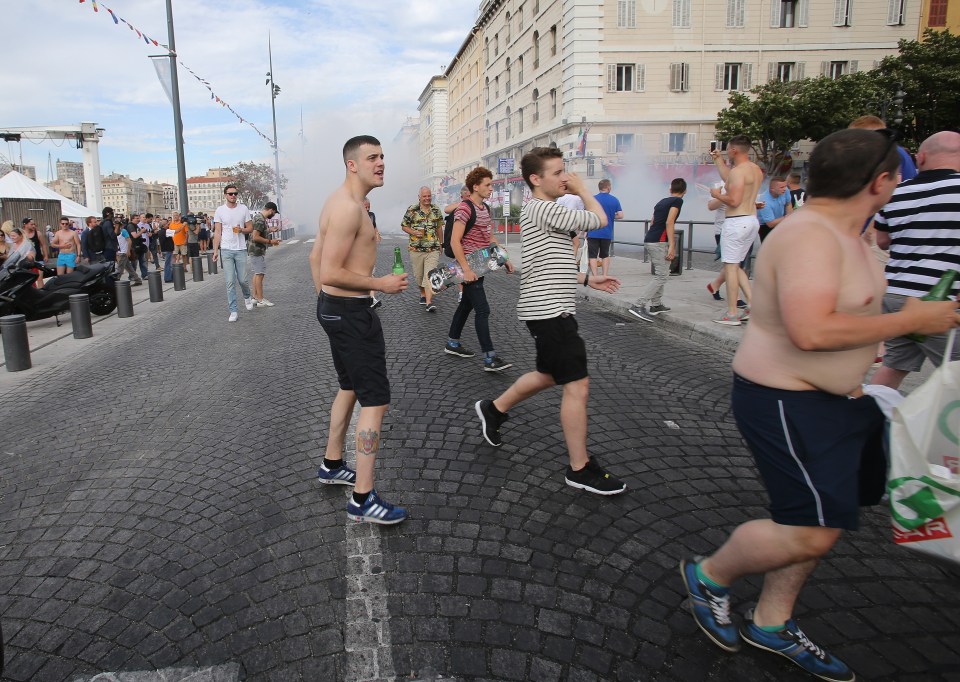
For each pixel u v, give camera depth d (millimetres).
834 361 1870
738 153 6727
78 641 2346
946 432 1777
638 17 31688
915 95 28094
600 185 10438
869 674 2104
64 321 10008
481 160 54062
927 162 3207
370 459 3084
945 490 1731
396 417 4602
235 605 2525
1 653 1939
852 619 2371
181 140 17297
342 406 3422
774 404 1929
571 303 3361
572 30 31828
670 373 5625
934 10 31875
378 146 3008
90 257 14234
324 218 3033
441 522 3115
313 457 3955
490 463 3773
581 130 32250
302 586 2633
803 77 32375
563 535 2973
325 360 6473
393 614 2439
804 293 1745
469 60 58844
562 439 4125
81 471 3881
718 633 2213
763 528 2029
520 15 40938
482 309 5793
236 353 7027
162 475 3775
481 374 5762
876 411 1964
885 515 3137
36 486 3695
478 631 2338
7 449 4332
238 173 55781
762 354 1972
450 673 2131
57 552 2959
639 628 2342
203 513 3285
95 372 6496
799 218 1870
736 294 6980
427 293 9203
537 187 3410
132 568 2807
